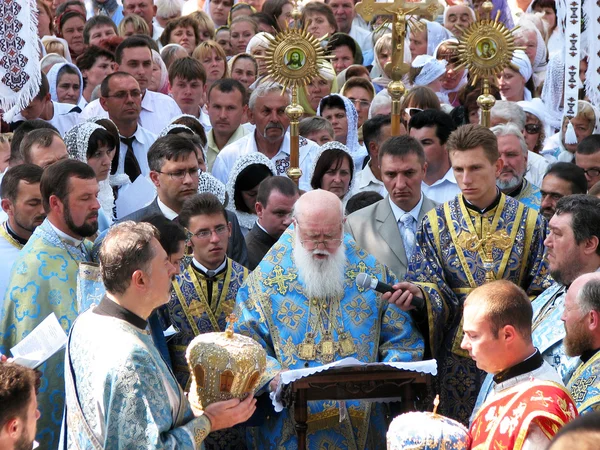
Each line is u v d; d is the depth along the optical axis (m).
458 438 6.89
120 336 7.36
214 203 10.34
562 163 12.12
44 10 20.48
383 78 18.69
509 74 17.70
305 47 12.62
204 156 13.63
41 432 9.34
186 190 11.76
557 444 4.51
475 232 10.12
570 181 11.88
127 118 14.82
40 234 9.84
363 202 12.45
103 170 12.54
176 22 20.84
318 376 8.88
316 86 17.34
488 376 8.65
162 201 11.91
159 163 11.78
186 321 10.16
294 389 8.89
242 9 22.22
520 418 6.79
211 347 7.96
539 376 7.20
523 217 10.18
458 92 17.53
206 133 16.58
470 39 12.60
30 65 12.81
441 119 13.48
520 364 7.20
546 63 19.86
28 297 9.57
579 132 15.56
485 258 10.06
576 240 8.80
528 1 24.47
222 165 15.09
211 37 21.14
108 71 18.23
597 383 7.54
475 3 21.88
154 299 7.59
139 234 7.58
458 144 10.11
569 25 13.94
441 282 10.09
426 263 10.21
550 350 8.89
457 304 10.05
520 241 10.09
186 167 11.77
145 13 22.11
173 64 17.33
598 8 14.25
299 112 12.66
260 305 9.95
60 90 17.16
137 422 7.14
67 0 22.48
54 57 17.88
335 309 9.93
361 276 9.71
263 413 9.62
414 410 8.95
